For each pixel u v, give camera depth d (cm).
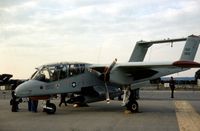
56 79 1847
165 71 2017
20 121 1481
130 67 1883
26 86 1762
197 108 2117
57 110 2017
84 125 1338
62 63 1900
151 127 1277
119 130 1204
